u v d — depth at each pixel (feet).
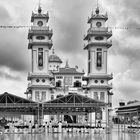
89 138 218.18
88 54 538.47
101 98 517.96
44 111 356.38
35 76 509.76
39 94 508.53
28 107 328.08
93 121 454.81
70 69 577.43
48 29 517.55
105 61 523.29
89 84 519.60
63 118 492.54
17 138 217.56
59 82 573.74
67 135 256.73
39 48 518.37
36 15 520.01
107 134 272.92
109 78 519.19
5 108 336.08
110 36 525.34
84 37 542.57
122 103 530.27
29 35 519.19
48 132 298.76
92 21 529.04
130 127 329.72
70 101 331.16
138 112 390.21
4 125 301.63
